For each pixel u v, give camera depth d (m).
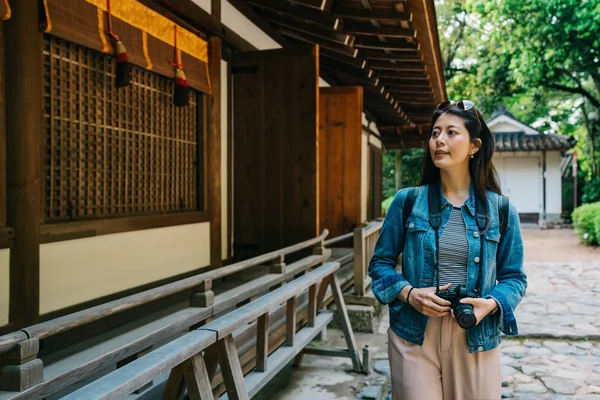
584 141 25.78
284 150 5.20
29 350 1.33
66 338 2.94
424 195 1.74
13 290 2.58
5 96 2.54
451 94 23.44
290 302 3.13
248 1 5.26
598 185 19.38
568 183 22.58
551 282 8.86
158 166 3.86
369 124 11.20
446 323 1.63
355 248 5.52
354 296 5.48
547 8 15.39
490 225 1.65
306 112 5.13
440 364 1.67
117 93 3.33
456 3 22.97
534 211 21.69
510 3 16.17
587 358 4.79
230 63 5.29
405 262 1.73
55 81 2.80
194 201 4.44
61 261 2.87
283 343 3.27
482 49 21.20
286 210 5.21
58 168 2.85
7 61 2.53
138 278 3.60
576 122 26.19
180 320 2.12
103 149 3.22
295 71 5.15
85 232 3.01
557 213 21.36
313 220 5.13
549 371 4.44
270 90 5.22
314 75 5.11
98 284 3.19
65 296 2.91
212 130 4.57
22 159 2.57
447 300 1.57
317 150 5.14
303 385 3.79
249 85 5.27
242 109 5.30
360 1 4.26
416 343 1.66
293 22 5.38
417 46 5.21
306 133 5.14
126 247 3.46
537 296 7.64
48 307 2.79
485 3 17.30
